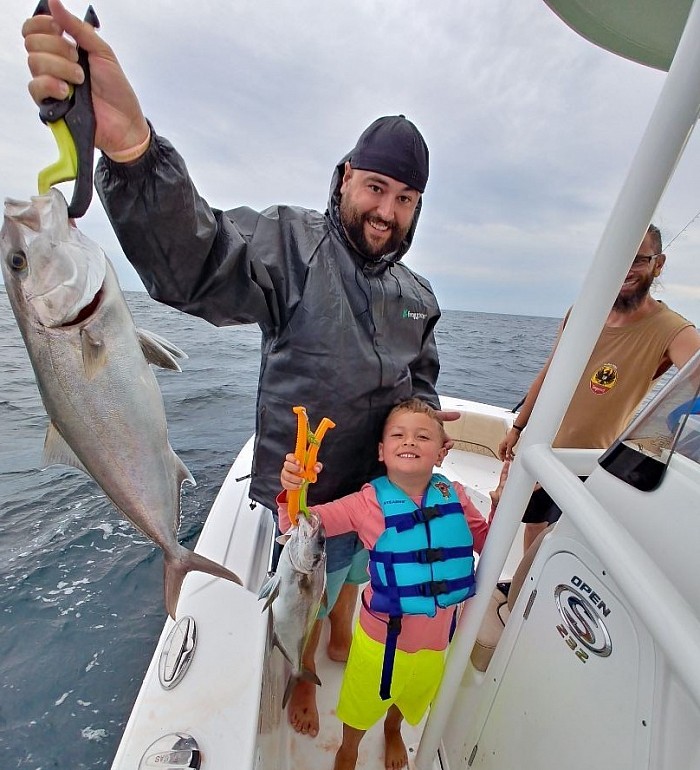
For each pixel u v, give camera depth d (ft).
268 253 4.95
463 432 12.48
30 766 7.52
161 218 3.60
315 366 5.06
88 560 11.76
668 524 2.75
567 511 2.92
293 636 4.89
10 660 9.15
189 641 4.73
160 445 3.96
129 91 3.09
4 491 14.74
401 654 4.90
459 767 4.87
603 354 6.58
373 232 5.07
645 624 2.23
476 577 4.33
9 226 3.30
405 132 4.82
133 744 3.76
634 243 3.07
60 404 3.53
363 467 5.58
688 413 2.90
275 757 5.13
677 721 2.45
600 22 4.02
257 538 6.76
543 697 3.53
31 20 2.68
